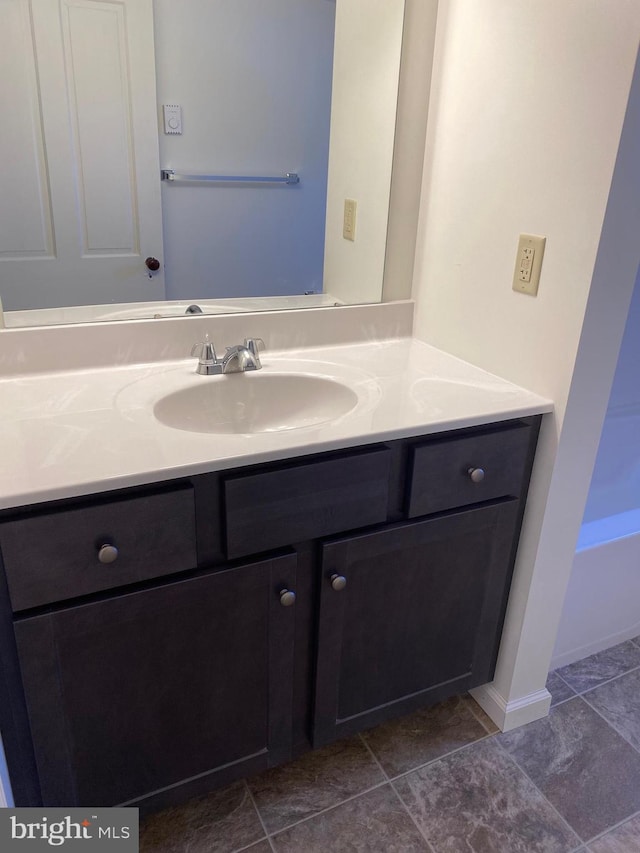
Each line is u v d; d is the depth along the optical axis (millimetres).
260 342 1506
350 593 1276
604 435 2240
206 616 1139
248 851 1327
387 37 1457
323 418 1410
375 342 1700
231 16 1350
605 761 1550
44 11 1208
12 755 1074
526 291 1347
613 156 1114
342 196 1562
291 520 1147
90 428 1130
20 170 1274
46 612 993
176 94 1356
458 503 1329
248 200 1481
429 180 1587
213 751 1276
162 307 1480
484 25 1341
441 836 1368
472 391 1375
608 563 1746
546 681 1777
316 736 1393
